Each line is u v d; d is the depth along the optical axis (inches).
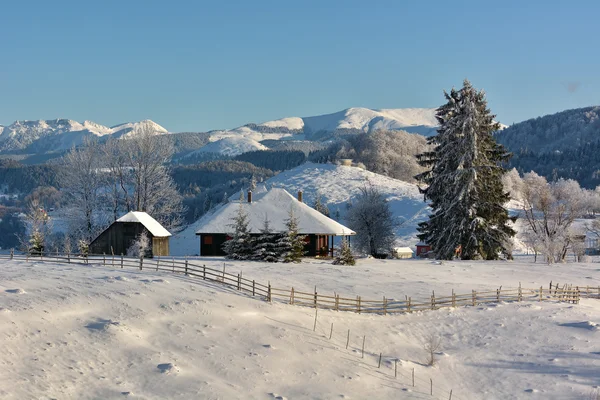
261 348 1045.2
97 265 1824.6
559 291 1777.8
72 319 1030.4
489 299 1686.8
